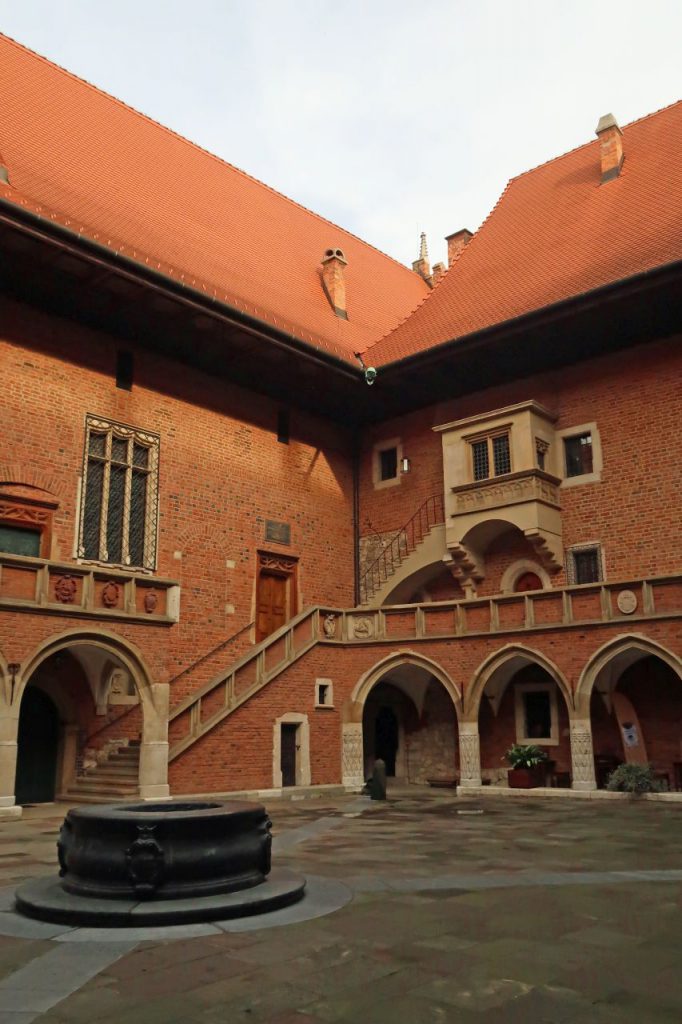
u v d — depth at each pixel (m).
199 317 20.33
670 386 20.78
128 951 5.84
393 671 21.84
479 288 25.09
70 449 19.30
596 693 19.69
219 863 7.12
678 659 16.84
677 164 23.98
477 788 19.11
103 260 17.95
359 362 24.55
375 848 10.82
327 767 20.16
